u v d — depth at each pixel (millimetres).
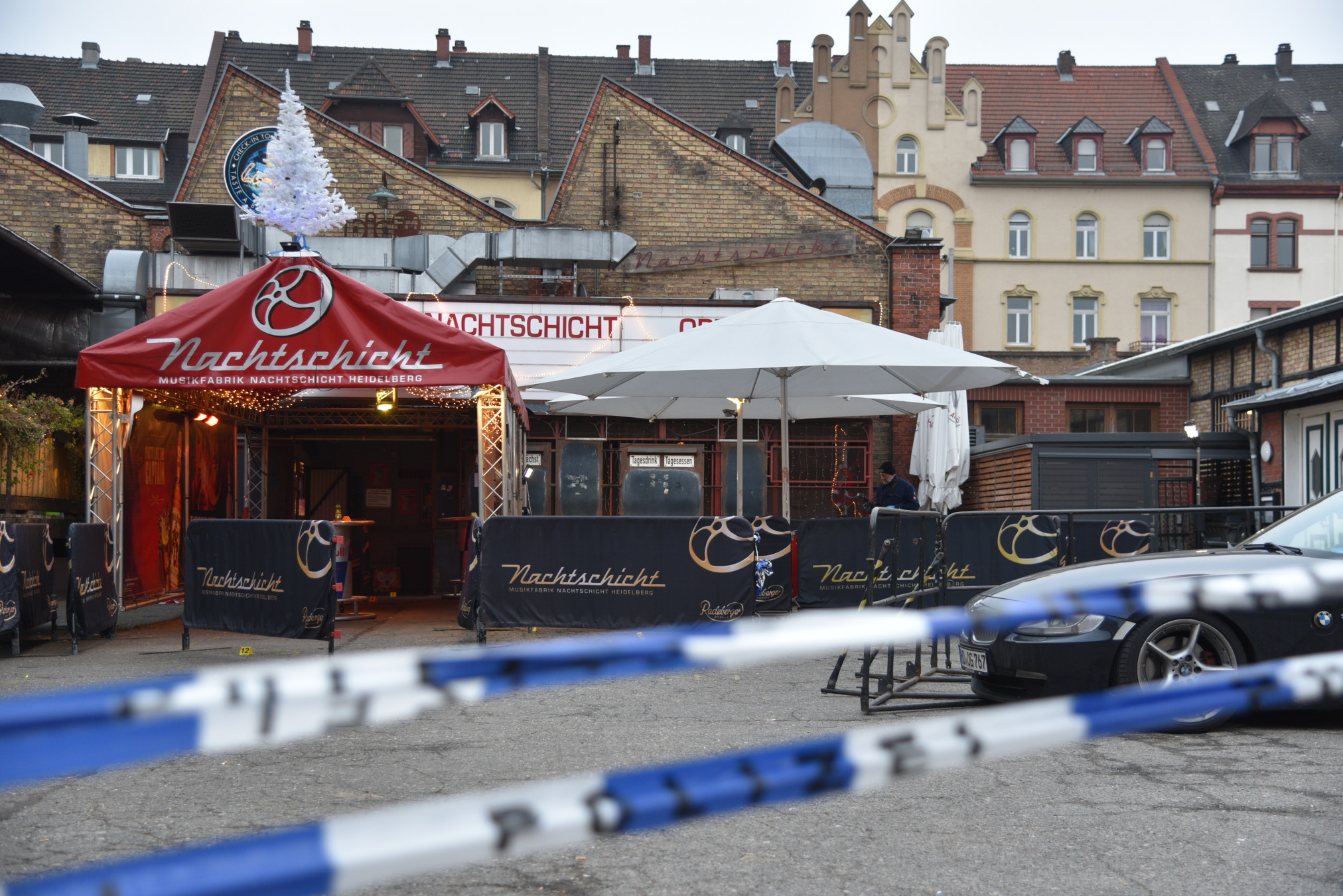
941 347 9375
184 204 16156
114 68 38469
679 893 3137
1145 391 20812
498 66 40281
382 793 4348
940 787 4301
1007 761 4746
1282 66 43344
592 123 19281
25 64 37969
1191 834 3635
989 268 39375
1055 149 40438
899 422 17547
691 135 19344
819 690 6934
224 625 8953
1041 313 39500
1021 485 17281
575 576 9133
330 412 15430
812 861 3412
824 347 8977
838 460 17406
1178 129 40906
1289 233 39719
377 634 10383
